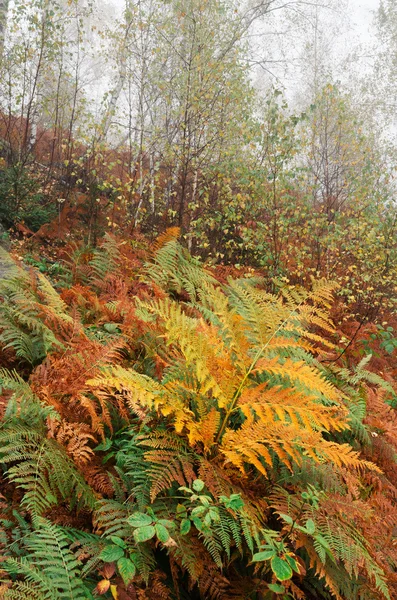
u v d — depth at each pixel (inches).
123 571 59.6
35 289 130.6
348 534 78.4
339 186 385.1
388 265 297.7
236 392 89.9
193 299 165.3
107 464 84.1
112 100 377.1
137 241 264.4
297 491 85.4
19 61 337.4
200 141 327.0
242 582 75.2
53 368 96.6
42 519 64.4
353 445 114.6
